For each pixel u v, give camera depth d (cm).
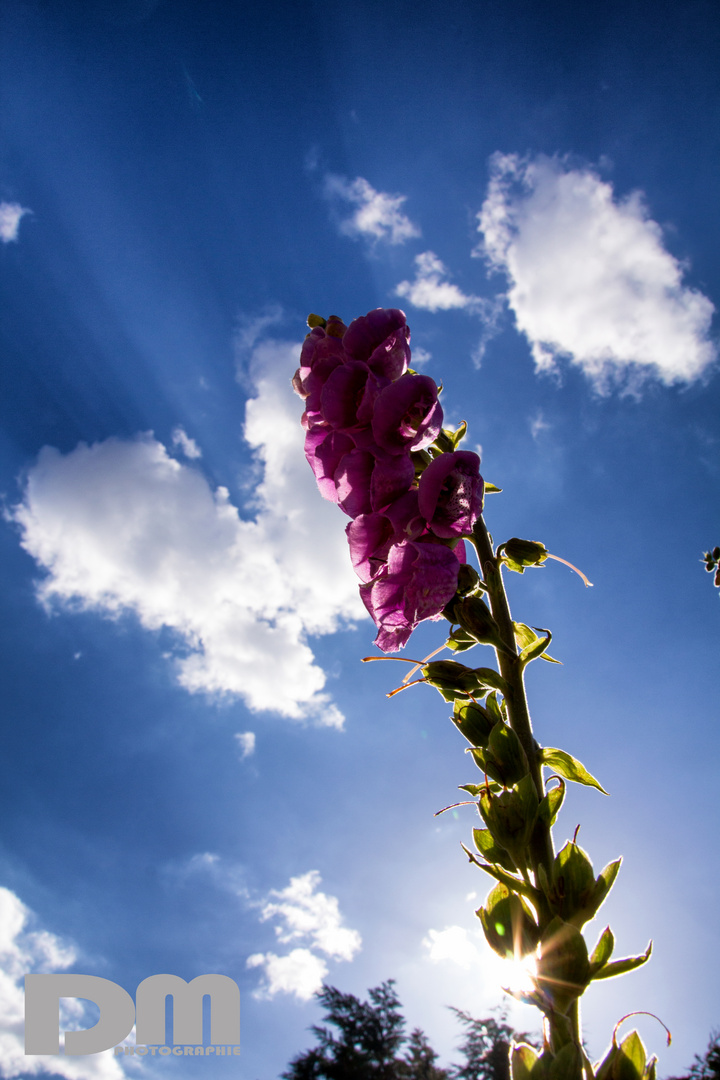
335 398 34
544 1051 25
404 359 35
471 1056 462
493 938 27
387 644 32
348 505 33
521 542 34
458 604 31
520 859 27
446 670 31
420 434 32
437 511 31
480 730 30
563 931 25
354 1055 483
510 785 28
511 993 26
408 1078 468
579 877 27
